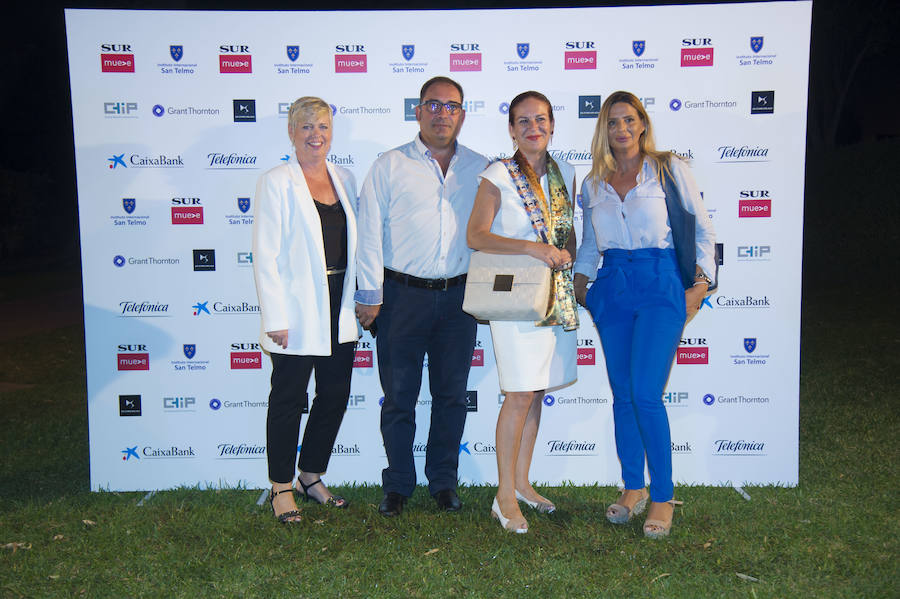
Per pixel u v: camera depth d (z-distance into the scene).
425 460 4.16
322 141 3.48
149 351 4.10
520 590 2.91
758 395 4.12
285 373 3.54
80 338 9.48
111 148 3.95
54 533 3.51
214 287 4.09
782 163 3.96
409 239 3.56
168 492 4.11
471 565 3.13
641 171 3.43
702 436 4.16
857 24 19.66
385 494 3.76
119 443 4.14
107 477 4.16
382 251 3.62
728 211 4.00
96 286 4.04
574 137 4.00
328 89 3.97
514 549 3.28
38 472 4.50
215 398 4.16
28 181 19.25
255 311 4.11
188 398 4.15
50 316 11.45
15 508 3.86
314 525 3.56
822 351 7.86
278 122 3.98
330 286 3.55
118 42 3.89
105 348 4.08
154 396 4.14
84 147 3.94
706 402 4.14
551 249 3.24
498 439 3.52
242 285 4.09
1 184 18.58
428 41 3.95
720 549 3.24
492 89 3.98
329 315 3.52
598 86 3.96
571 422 4.22
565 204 3.44
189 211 4.02
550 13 3.93
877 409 5.53
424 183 3.54
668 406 4.15
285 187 3.45
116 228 4.00
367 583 2.98
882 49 19.92
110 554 3.25
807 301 11.40
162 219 4.01
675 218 3.37
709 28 3.89
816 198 13.80
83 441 5.16
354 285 3.64
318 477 3.92
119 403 4.12
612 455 4.23
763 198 3.99
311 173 3.57
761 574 3.01
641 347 3.38
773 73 3.90
